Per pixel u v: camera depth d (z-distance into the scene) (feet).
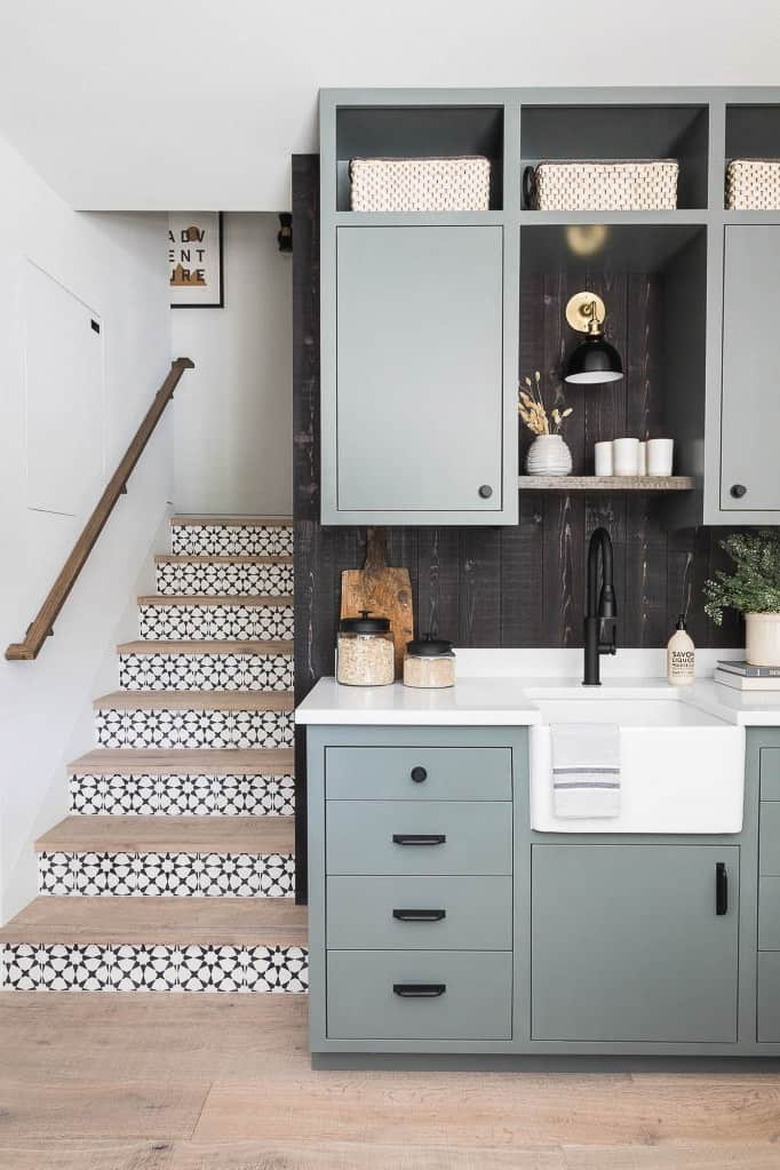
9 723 8.10
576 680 8.46
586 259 8.17
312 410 8.36
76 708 9.71
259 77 6.81
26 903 8.37
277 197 9.16
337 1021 6.66
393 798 6.64
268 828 9.01
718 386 7.33
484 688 7.84
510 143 7.18
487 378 7.39
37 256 8.80
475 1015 6.65
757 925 6.63
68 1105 6.22
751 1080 6.68
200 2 5.82
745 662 8.02
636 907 6.62
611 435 8.57
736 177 7.38
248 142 7.87
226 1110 6.19
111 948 7.82
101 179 8.79
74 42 6.26
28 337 8.60
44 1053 6.84
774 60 6.75
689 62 6.76
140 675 11.09
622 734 6.53
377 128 7.60
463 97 7.16
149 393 13.21
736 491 7.33
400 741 6.62
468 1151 5.81
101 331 10.93
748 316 7.30
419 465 7.43
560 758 6.47
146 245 13.01
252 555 13.76
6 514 8.11
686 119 7.47
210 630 11.85
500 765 6.61
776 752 6.61
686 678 8.13
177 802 9.41
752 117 7.47
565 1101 6.39
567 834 6.61
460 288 7.36
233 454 16.38
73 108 7.22
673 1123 6.13
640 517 8.59
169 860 8.60
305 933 7.79
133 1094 6.36
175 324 16.35
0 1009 7.52
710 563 8.59
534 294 8.54
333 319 7.37
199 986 7.84
